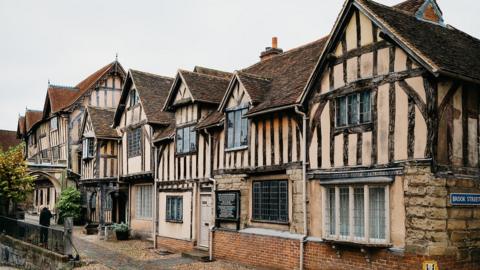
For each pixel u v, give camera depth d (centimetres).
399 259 930
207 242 1544
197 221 1591
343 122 1076
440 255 885
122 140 2138
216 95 1627
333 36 1091
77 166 2969
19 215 2803
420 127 916
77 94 3209
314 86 1153
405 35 960
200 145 1586
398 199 945
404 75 949
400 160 946
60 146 3109
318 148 1128
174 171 1734
